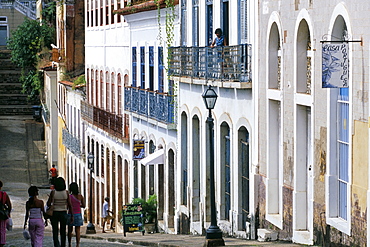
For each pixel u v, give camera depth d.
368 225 22.98
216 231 28.97
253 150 32.22
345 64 23.28
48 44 91.19
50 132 79.69
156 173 44.84
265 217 31.19
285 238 29.38
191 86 38.72
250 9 32.38
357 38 23.39
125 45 52.22
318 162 26.55
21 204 61.62
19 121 98.00
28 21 92.38
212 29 36.94
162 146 43.78
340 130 25.44
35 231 27.56
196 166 38.97
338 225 25.03
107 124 55.69
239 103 33.41
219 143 35.69
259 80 31.53
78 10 75.56
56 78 80.75
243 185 33.81
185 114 40.19
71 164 70.56
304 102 27.52
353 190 24.03
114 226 52.69
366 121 23.06
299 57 28.08
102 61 59.31
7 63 107.56
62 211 27.80
